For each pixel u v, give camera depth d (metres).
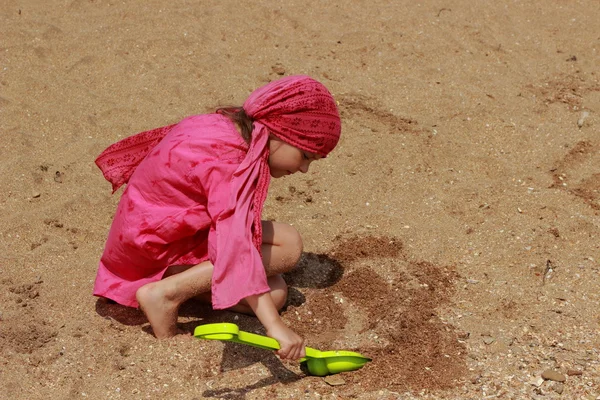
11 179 4.10
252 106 2.96
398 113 4.84
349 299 3.38
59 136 4.49
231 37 5.54
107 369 2.96
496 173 4.30
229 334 2.64
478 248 3.69
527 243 3.70
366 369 2.96
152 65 5.17
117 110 4.71
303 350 2.75
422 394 2.84
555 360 3.00
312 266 3.57
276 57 5.37
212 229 2.87
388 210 3.97
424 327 3.19
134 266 3.16
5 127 4.50
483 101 4.97
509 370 2.96
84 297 3.36
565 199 4.04
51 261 3.58
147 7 5.81
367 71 5.28
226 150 2.94
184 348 3.04
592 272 3.50
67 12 5.70
